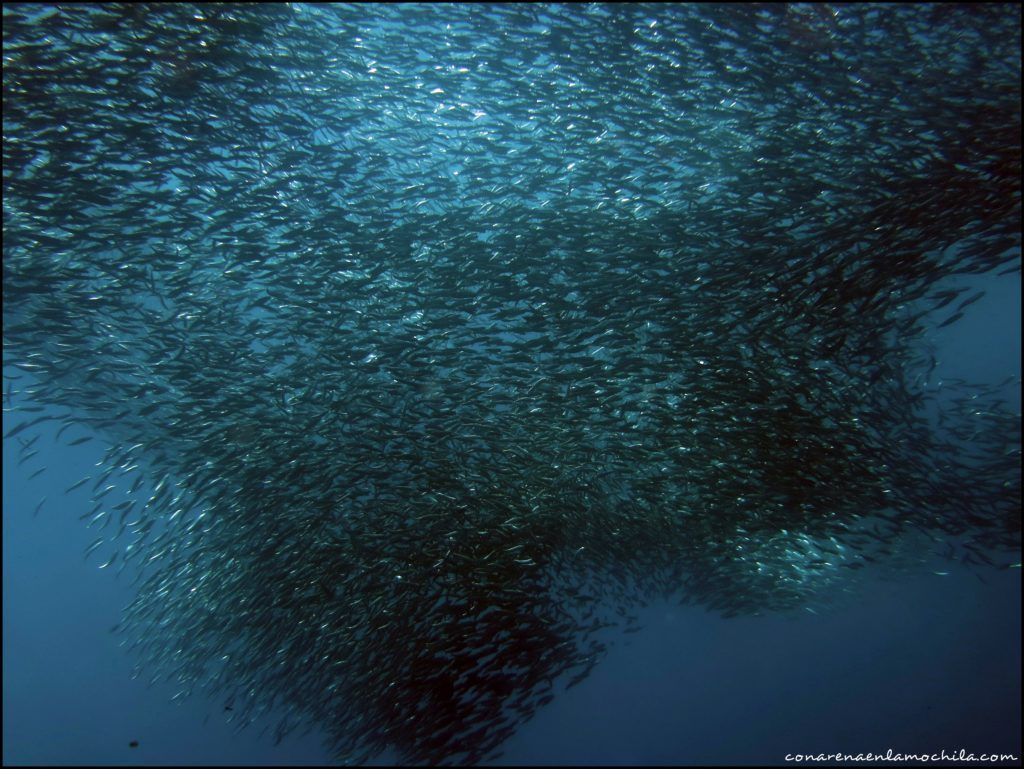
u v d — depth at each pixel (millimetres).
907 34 5273
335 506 5711
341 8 5395
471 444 5871
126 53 5148
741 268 5781
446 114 5734
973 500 6043
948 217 5453
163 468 5676
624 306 5840
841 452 5973
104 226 5355
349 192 5719
